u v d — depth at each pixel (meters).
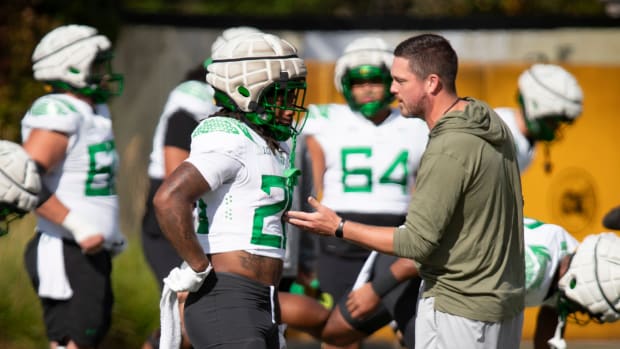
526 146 22.78
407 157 20.25
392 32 32.62
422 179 14.51
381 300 18.89
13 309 26.06
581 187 32.50
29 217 28.92
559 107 22.06
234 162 14.09
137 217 34.78
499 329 14.92
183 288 14.02
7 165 17.58
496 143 14.65
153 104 35.34
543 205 32.50
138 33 35.53
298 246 19.95
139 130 35.44
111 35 34.50
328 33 32.69
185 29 34.94
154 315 26.91
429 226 14.33
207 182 13.85
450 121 14.52
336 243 20.58
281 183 14.59
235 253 14.23
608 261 16.69
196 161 13.87
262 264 14.40
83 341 19.45
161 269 21.03
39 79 19.67
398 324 19.09
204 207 14.42
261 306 14.41
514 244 15.12
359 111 20.34
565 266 17.47
